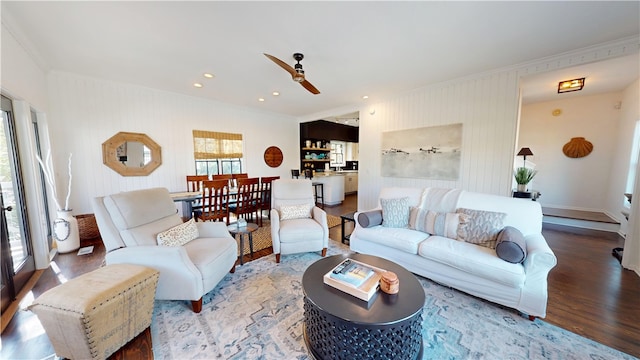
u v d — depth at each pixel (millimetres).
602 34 2373
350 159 9219
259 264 2715
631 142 3762
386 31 2297
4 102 2221
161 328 1706
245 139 5562
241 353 1488
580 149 4754
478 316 1825
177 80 3678
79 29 2238
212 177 4719
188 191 4469
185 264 1829
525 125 5340
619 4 1895
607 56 2586
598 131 4605
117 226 1955
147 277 1646
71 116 3445
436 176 3988
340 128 8156
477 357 1450
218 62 2992
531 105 5258
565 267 2592
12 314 1844
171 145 4422
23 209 2406
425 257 2266
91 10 1950
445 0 1849
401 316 1258
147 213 2168
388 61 2990
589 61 2688
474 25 2203
